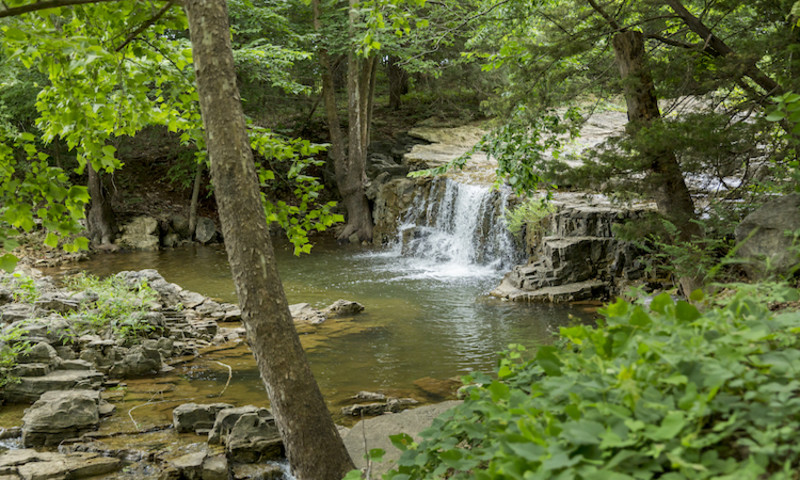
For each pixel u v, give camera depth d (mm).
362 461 4742
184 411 6320
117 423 6512
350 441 5215
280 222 5855
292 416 4113
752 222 4684
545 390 2352
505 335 10719
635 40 9328
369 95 25250
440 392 7855
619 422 1852
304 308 12609
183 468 5316
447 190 20531
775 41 7441
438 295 14266
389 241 22203
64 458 5480
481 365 9055
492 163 22203
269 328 4117
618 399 2006
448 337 10656
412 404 7340
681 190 8703
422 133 26672
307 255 20266
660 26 9719
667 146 7762
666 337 2162
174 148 24609
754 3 8383
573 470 1710
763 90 8891
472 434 2670
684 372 1972
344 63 28125
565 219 14508
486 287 15141
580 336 2547
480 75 26750
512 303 13203
